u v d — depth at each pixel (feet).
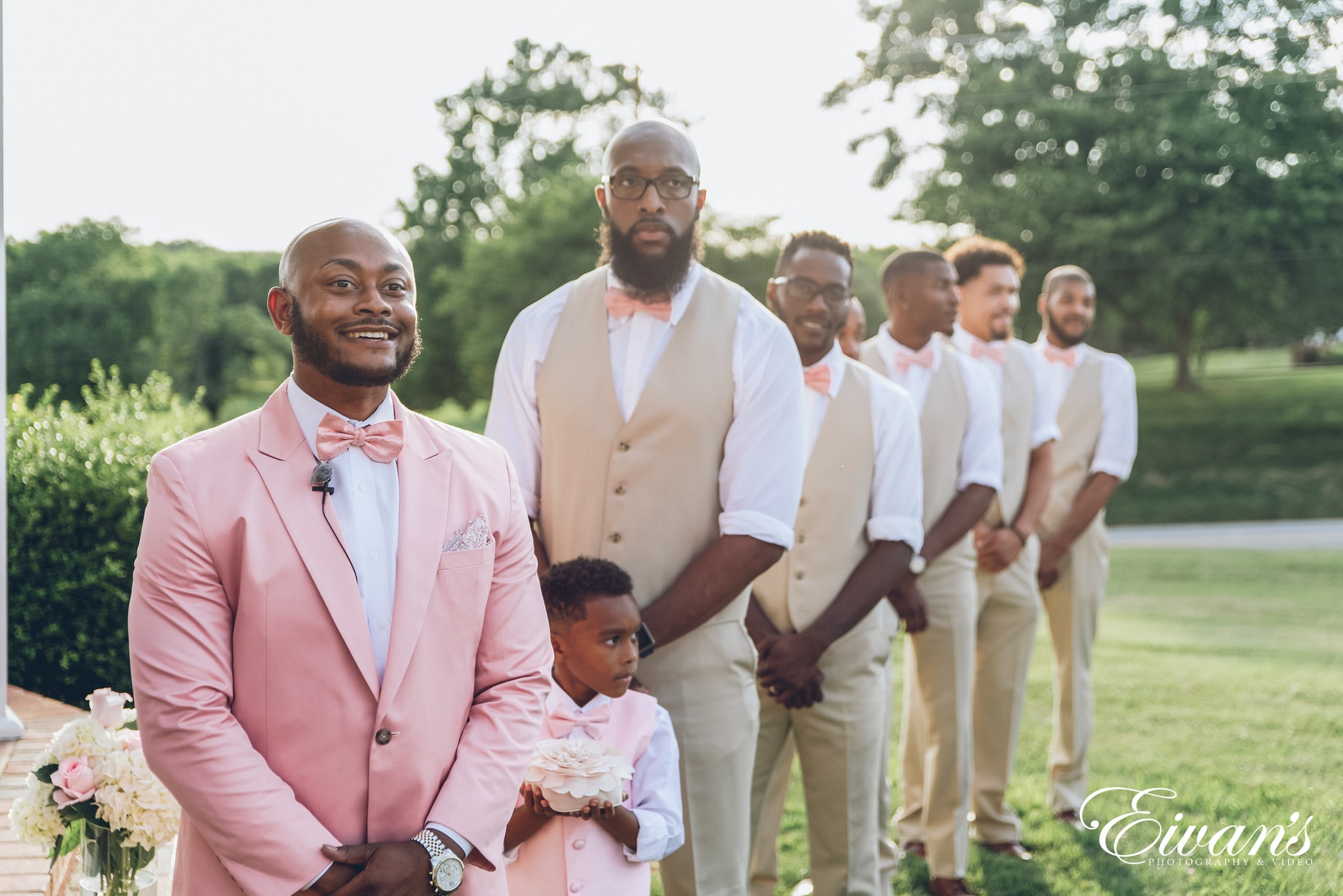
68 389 86.84
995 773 16.17
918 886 14.83
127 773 8.77
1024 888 14.69
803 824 16.97
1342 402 84.89
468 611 6.98
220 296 93.15
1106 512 82.23
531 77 121.08
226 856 6.28
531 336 10.79
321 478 6.74
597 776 8.64
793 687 11.76
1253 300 82.69
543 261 97.60
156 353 90.48
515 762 6.93
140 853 9.00
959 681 14.49
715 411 10.20
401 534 6.84
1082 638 17.88
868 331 88.17
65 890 11.32
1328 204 79.66
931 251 14.92
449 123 120.47
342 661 6.59
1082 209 82.23
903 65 88.89
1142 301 83.66
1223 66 82.74
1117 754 20.61
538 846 9.02
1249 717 23.13
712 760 10.08
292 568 6.57
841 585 12.23
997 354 16.56
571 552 10.44
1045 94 84.74
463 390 108.58
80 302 87.35
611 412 10.25
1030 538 16.44
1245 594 40.37
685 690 10.05
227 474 6.64
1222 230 80.38
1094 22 86.84
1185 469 84.89
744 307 10.54
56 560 19.39
